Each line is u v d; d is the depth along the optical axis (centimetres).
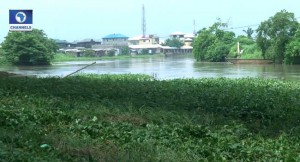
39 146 975
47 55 10144
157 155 954
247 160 957
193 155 971
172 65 9938
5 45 10112
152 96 2039
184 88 2458
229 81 3488
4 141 1002
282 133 1259
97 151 958
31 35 10056
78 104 1731
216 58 11906
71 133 1174
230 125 1391
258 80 3725
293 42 8869
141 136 1146
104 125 1291
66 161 877
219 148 1040
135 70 7800
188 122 1392
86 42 17212
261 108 1653
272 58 9619
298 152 1016
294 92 2325
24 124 1252
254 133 1319
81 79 3128
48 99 1850
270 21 9631
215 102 1806
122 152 959
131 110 1590
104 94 2094
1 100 1778
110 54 16012
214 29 12650
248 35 13675
